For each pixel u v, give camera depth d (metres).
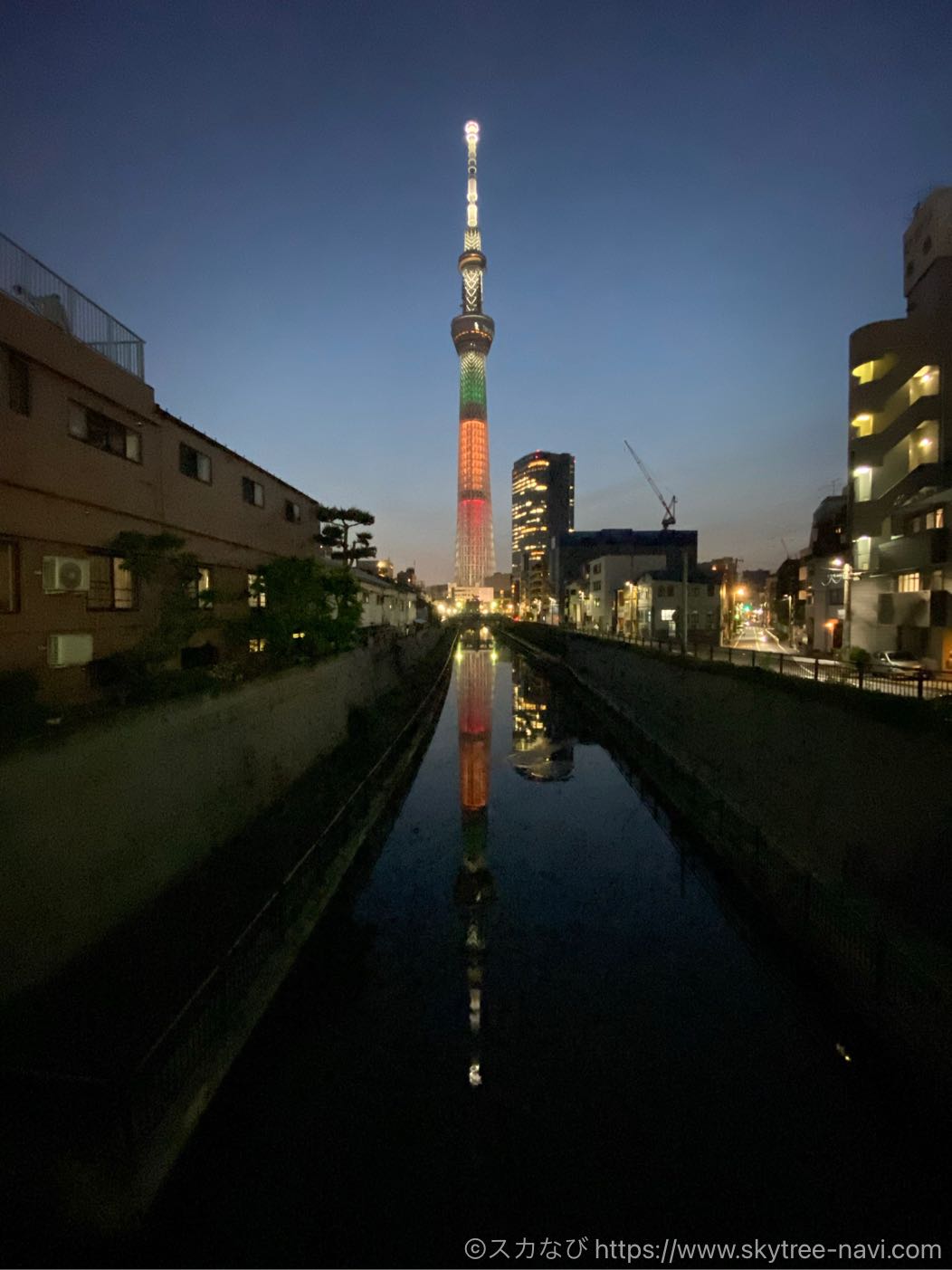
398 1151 7.32
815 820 12.68
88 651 11.52
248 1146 7.40
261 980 8.72
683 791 17.84
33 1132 5.68
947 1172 6.78
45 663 11.30
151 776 10.08
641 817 18.70
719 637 59.91
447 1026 9.52
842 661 27.77
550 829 17.73
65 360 11.91
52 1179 5.70
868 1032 8.31
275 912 9.44
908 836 10.02
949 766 9.42
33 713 8.71
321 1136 7.53
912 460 31.66
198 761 11.62
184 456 16.45
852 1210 6.60
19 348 10.77
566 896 13.78
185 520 16.38
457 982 10.63
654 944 11.84
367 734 21.81
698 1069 8.59
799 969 10.20
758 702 16.64
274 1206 6.67
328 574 20.44
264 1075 8.51
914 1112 7.35
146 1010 7.28
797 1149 7.33
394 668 34.09
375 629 34.84
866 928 8.55
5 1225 5.70
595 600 80.50
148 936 8.92
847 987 8.82
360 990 10.45
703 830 15.43
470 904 13.39
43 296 12.18
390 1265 6.13
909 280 35.69
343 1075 8.51
